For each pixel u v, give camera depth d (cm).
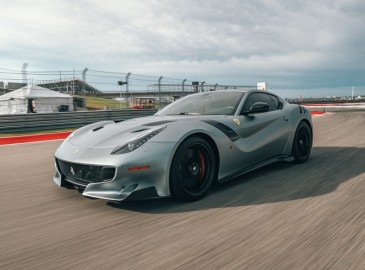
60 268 150
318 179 305
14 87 3000
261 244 170
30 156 509
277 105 377
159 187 230
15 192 290
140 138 235
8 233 196
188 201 246
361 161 387
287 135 360
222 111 320
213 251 163
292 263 149
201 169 256
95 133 278
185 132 242
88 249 170
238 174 296
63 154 258
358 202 234
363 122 1045
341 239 173
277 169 354
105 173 227
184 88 1688
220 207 233
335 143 557
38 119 1041
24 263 156
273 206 231
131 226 202
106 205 244
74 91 2758
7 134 944
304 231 185
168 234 187
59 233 193
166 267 148
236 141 289
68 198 265
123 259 157
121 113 1285
